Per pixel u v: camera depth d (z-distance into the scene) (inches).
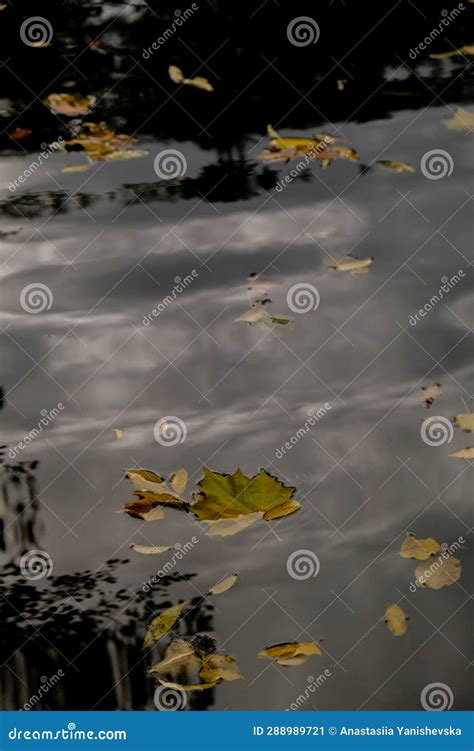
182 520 97.3
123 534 96.1
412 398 109.0
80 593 90.2
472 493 98.3
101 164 151.9
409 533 94.3
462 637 85.4
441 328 117.9
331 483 100.0
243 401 109.9
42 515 98.0
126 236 135.6
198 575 91.5
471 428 105.0
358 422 106.5
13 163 152.5
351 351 115.5
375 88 167.3
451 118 157.4
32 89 171.6
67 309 123.6
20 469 103.1
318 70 174.1
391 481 99.9
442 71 171.2
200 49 182.7
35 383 113.3
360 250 130.3
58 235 136.3
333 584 90.1
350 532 94.9
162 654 84.5
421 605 88.0
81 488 100.8
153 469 102.0
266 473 100.5
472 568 91.0
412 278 125.3
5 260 131.6
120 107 165.5
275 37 185.9
